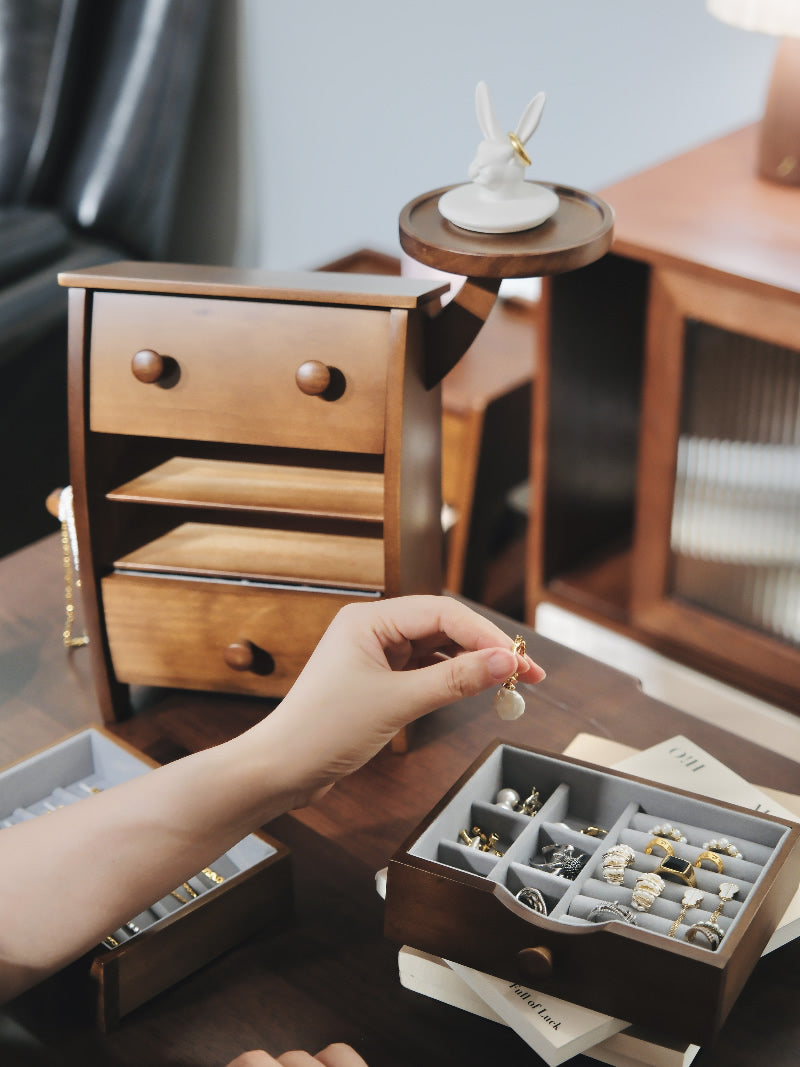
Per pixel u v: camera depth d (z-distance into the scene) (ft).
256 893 2.48
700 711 5.51
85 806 2.10
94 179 7.04
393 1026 2.32
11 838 2.06
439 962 2.31
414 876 2.20
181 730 3.22
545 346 5.13
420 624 2.33
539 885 2.33
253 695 3.27
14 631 3.62
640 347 5.79
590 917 2.24
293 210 7.69
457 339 2.94
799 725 5.17
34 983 2.03
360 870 2.72
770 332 4.38
